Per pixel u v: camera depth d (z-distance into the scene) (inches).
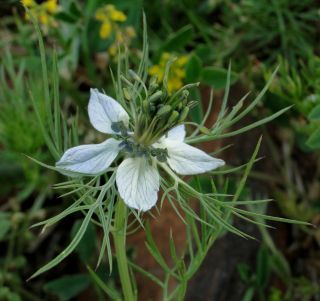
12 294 5.4
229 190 5.4
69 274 6.1
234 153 6.1
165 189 3.4
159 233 5.7
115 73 6.4
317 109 5.2
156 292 5.5
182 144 3.5
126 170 3.4
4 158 5.9
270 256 5.7
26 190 5.8
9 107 5.8
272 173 6.3
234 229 3.4
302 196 6.4
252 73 6.4
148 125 3.4
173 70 5.9
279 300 5.7
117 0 6.3
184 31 6.0
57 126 3.5
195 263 3.9
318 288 5.9
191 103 3.5
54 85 3.4
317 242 6.3
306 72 6.2
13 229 5.7
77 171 3.3
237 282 5.6
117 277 5.5
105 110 3.5
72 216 6.1
